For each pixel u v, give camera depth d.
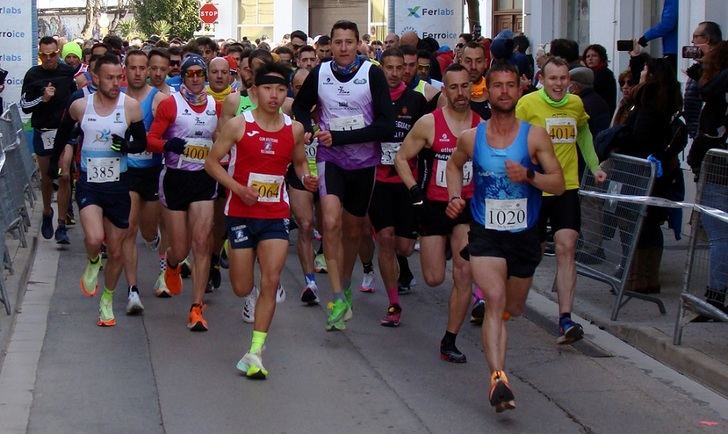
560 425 7.18
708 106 10.01
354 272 12.36
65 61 16.25
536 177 7.06
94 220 9.38
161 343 9.16
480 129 7.29
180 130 9.52
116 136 9.25
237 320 9.98
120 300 10.78
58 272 12.27
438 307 10.68
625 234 9.89
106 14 52.59
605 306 10.45
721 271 8.57
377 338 9.42
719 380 8.06
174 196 9.67
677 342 8.85
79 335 9.41
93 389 7.86
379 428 7.06
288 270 12.36
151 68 11.03
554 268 12.38
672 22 14.45
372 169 9.32
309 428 7.05
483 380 8.18
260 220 8.02
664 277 11.63
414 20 19.34
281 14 44.62
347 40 9.18
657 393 7.97
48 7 57.09
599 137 10.59
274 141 7.94
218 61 11.04
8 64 20.19
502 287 7.12
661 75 10.42
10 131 13.66
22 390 7.82
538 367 8.63
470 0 23.19
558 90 9.22
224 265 12.44
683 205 8.80
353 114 9.23
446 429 7.06
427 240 8.77
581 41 19.16
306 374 8.28
